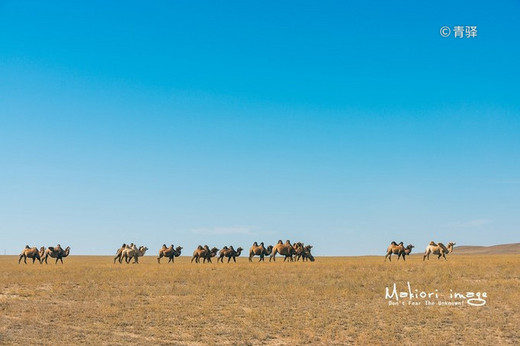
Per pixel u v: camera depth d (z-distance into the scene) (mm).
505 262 40125
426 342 19250
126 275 35219
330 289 28516
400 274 34031
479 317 22938
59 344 18391
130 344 18781
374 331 20641
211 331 20750
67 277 34219
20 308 24219
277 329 21016
